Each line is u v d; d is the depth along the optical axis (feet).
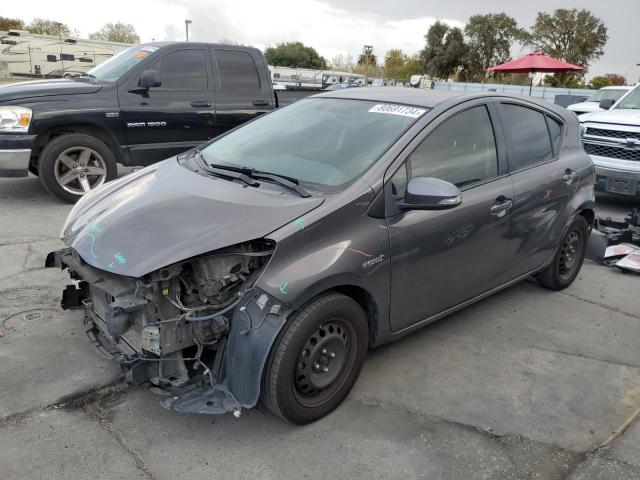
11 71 101.24
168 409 9.28
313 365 9.40
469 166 11.93
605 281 17.28
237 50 25.86
